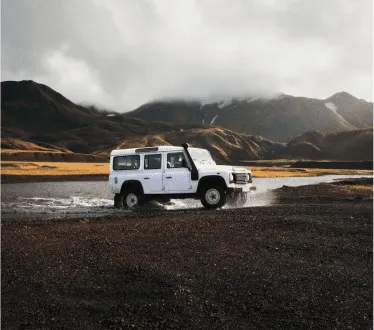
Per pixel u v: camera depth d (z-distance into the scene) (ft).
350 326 12.64
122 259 19.83
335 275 17.25
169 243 23.26
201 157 49.70
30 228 29.58
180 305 14.19
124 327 12.69
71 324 12.89
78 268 18.54
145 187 48.88
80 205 55.36
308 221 29.66
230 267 18.38
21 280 16.89
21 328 12.58
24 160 618.03
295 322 12.94
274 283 16.25
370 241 23.49
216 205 46.29
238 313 13.61
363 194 69.26
